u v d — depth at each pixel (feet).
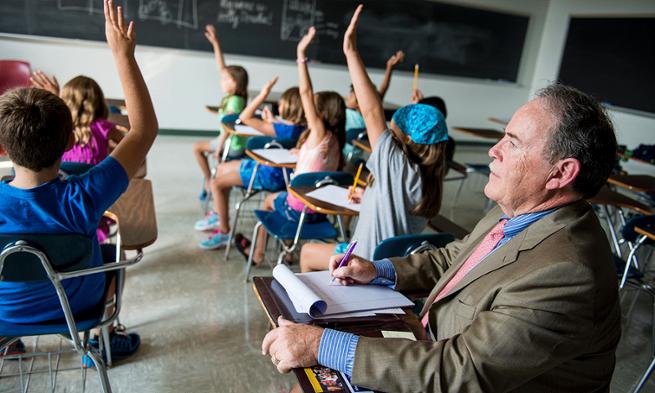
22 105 3.69
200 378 6.43
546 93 3.10
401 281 4.19
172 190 13.28
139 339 6.89
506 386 2.85
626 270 8.25
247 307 8.23
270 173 10.05
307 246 7.30
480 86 25.55
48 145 3.77
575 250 2.91
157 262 9.34
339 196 7.32
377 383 2.90
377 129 5.58
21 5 16.17
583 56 23.54
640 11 20.68
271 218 8.62
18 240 3.71
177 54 18.95
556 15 24.98
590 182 3.01
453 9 23.40
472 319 3.20
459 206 15.64
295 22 20.54
